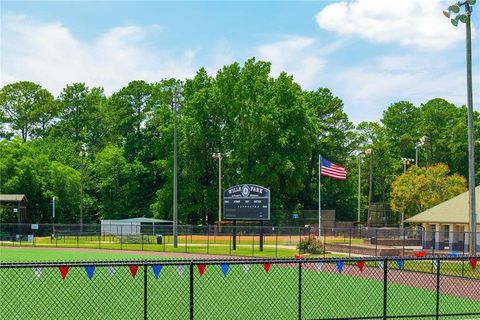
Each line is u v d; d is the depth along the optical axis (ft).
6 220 263.49
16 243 206.69
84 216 332.19
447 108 411.75
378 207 330.75
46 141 379.76
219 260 40.93
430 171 262.88
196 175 309.01
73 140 423.23
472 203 112.47
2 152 305.73
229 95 302.45
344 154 363.76
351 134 367.25
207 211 305.53
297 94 318.86
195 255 161.79
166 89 367.86
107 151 343.26
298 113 303.48
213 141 311.27
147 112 361.71
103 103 431.43
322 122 363.35
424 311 60.08
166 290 73.72
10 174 301.22
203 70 322.14
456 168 390.21
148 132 346.13
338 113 362.94
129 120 363.56
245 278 85.30
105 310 60.70
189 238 241.55
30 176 303.89
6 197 259.60
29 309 61.41
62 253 166.20
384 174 368.68
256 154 300.40
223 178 312.50
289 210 310.04
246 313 59.16
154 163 324.80
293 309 61.26
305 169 304.09
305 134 303.68
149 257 153.48
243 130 298.97
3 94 417.90
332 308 61.82
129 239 213.05
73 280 81.51
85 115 433.89
